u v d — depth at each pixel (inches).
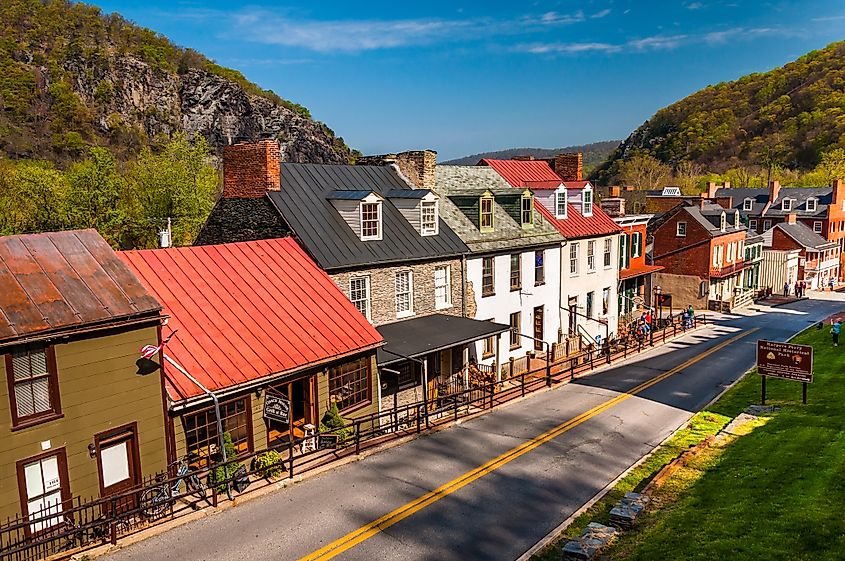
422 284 1017.5
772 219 3193.9
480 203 1155.3
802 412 802.8
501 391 979.9
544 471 677.9
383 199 1016.2
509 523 556.1
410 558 495.8
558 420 863.7
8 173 1989.4
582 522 556.4
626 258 1744.6
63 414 512.4
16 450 485.4
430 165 1170.6
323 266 869.8
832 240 3065.9
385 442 762.8
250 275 811.4
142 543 518.0
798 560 419.2
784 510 498.6
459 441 775.7
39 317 500.1
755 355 1355.8
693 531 490.9
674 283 2229.3
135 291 574.9
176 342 661.9
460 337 933.8
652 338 1519.4
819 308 2278.5
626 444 768.3
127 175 2281.0
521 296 1233.4
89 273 570.3
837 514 476.4
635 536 509.7
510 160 1615.4
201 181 2278.5
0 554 439.8
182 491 609.9
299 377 729.0
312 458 706.8
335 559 494.0
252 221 964.6
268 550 506.9
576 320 1438.2
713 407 920.9
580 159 1670.8
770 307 2311.8
